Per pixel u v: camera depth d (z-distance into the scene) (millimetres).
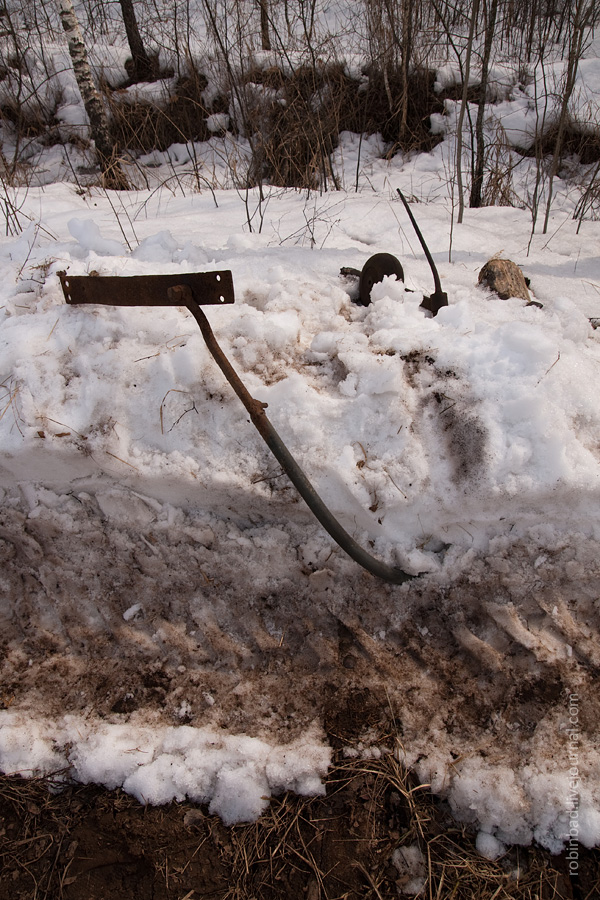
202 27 9492
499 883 2023
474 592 2434
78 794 2260
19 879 2086
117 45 9352
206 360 2678
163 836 2150
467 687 2322
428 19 7773
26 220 4746
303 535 2559
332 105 7289
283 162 6465
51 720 2398
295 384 2576
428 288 3463
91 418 2629
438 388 2570
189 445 2574
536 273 3811
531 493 2359
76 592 2607
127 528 2639
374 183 6457
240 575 2547
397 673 2371
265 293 3162
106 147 7062
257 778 2213
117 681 2461
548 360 2527
